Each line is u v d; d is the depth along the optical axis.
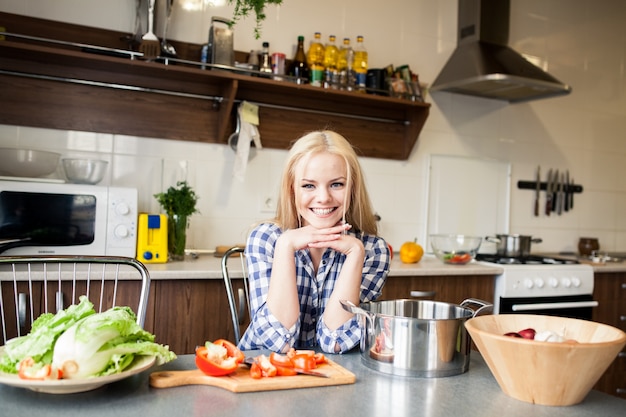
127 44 2.55
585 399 0.96
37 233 2.15
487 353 0.95
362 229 1.49
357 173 1.40
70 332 0.90
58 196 2.19
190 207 2.46
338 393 0.95
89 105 2.51
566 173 3.69
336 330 1.23
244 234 2.79
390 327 1.07
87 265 2.12
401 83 2.94
